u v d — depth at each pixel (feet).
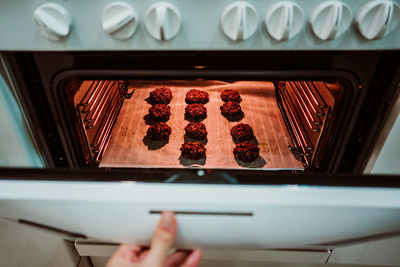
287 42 2.15
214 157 4.00
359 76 2.46
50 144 3.01
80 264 3.49
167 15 1.98
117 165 3.79
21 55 2.38
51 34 2.06
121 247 2.22
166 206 1.59
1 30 2.11
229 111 4.55
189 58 2.40
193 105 4.62
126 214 1.68
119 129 4.32
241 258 3.12
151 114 4.44
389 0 1.93
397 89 2.43
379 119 2.66
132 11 2.00
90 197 1.57
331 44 2.15
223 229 1.79
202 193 1.58
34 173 1.80
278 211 1.59
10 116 2.61
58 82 2.54
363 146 2.89
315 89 3.36
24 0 1.97
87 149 3.31
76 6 2.01
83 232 2.03
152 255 1.79
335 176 1.74
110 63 2.44
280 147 4.08
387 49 2.16
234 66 2.46
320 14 1.97
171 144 4.17
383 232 1.92
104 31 2.11
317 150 3.21
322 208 1.56
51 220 1.86
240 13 1.95
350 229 1.82
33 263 3.28
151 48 2.21
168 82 5.19
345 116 2.74
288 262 3.39
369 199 1.57
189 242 2.02
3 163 3.00
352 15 2.01
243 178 1.73
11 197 1.60
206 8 2.01
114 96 4.45
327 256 3.08
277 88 4.98
